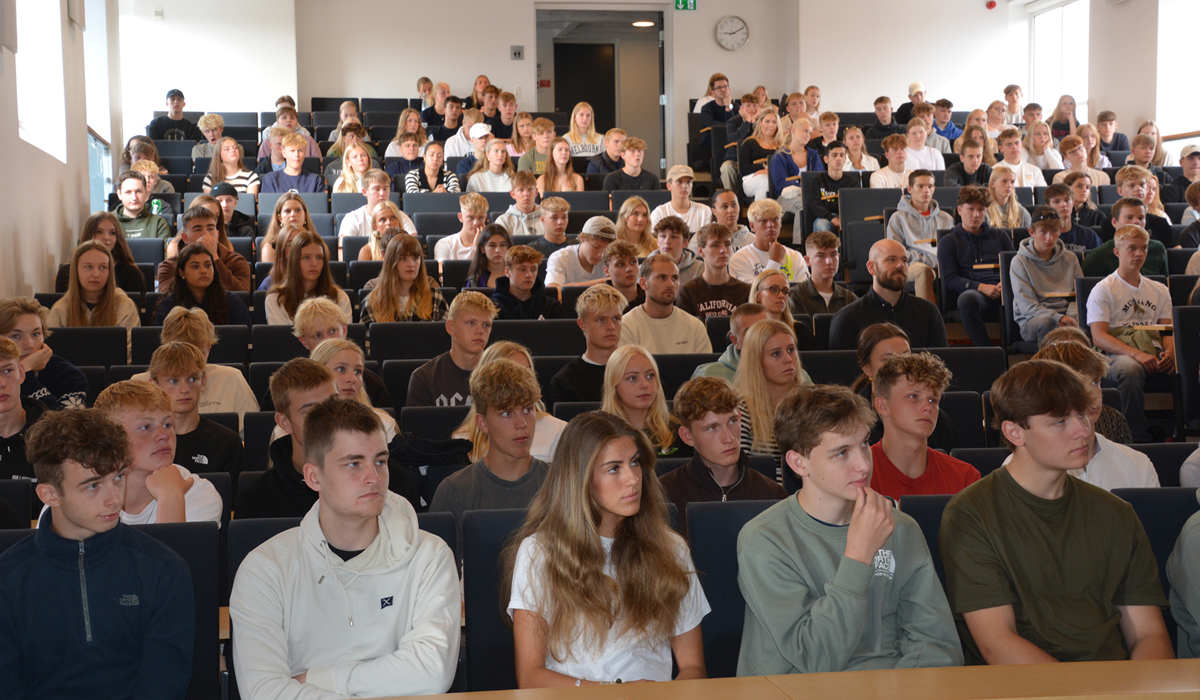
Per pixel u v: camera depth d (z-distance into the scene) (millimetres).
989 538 2240
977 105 13820
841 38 13469
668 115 14055
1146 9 10953
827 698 1570
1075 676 1685
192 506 2713
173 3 12102
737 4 13844
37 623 2059
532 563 2133
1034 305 5891
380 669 2016
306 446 2119
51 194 6680
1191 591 2252
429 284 5625
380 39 13125
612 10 13922
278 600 2104
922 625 2141
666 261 4855
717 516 2393
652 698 1585
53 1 7000
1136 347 5191
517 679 2121
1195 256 6246
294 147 8930
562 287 6027
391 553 2160
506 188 9133
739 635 2346
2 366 3070
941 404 3900
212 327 4160
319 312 4172
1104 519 2262
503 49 13398
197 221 6391
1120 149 10852
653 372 3400
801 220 8594
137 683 2090
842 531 2176
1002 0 13742
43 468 2047
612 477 2121
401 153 9922
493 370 2846
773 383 3602
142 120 12102
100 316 5328
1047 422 2193
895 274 4984
